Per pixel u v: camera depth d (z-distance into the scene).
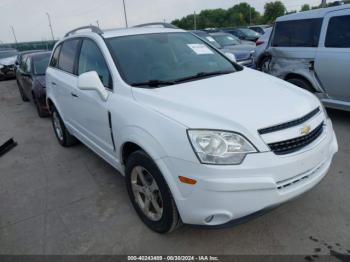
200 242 2.71
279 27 6.03
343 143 4.51
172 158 2.33
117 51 3.33
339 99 5.19
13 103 9.84
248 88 2.85
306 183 2.43
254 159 2.19
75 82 4.00
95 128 3.61
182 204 2.36
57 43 5.15
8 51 17.64
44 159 4.87
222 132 2.23
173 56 3.50
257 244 2.64
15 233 3.07
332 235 2.68
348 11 4.89
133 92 2.89
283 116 2.36
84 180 4.04
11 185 4.09
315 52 5.32
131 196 3.06
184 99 2.58
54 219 3.25
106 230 2.99
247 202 2.21
